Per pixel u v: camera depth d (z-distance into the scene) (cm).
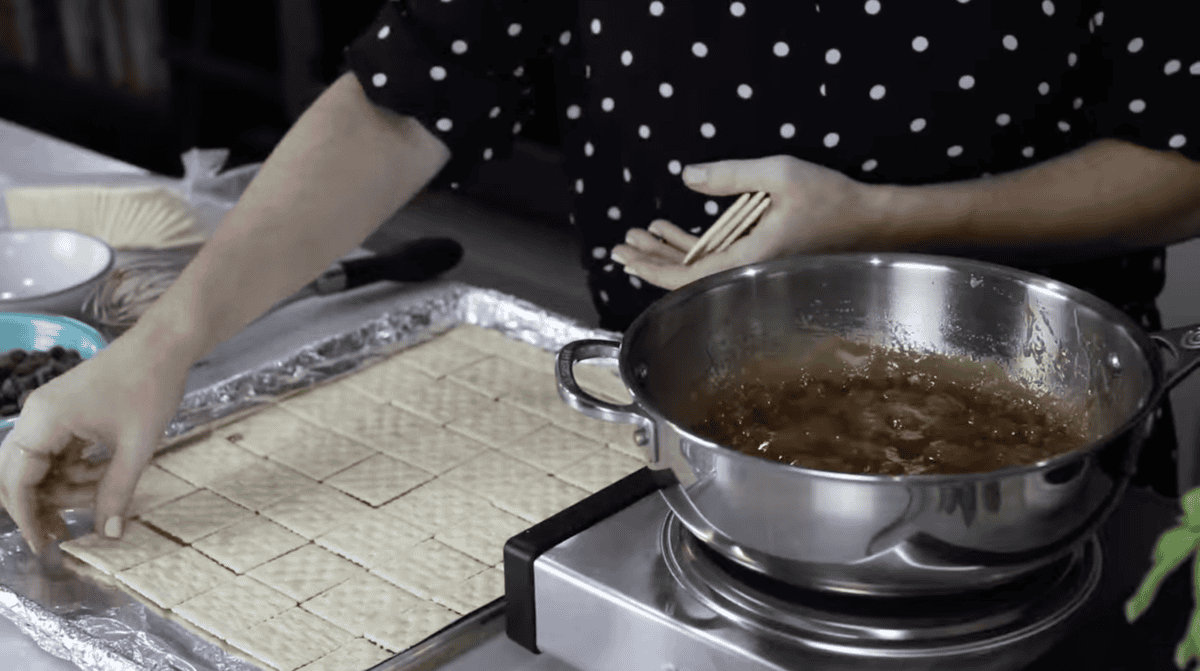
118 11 279
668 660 61
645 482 72
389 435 92
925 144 96
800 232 90
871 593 57
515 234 133
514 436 92
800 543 55
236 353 104
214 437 92
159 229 123
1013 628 59
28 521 79
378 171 98
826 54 94
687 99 98
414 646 69
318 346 101
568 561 65
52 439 79
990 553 55
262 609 73
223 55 263
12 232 114
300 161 95
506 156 110
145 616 73
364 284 114
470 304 109
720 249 92
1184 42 87
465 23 98
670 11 95
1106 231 95
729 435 67
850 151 97
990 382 71
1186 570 61
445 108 100
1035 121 98
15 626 74
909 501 52
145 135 291
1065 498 54
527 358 103
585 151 108
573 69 107
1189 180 92
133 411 81
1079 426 66
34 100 314
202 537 81
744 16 94
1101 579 62
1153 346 61
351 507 84
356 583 76
